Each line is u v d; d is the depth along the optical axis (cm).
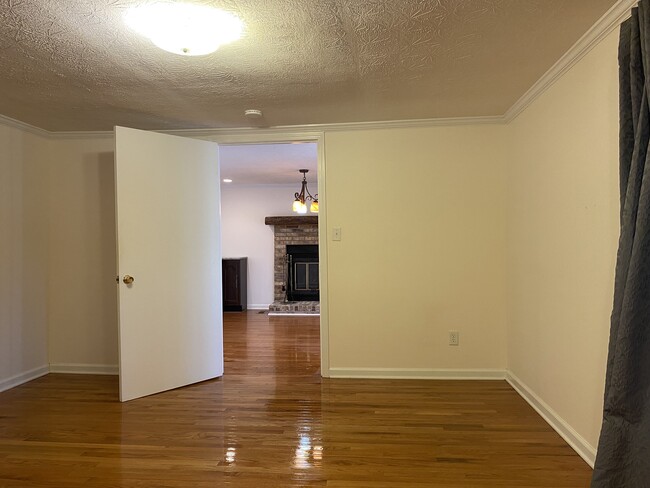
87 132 372
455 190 351
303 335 538
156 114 324
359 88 274
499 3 178
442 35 206
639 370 155
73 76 248
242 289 743
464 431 258
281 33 201
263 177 673
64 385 348
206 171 359
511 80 265
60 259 381
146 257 323
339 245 361
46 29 193
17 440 253
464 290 352
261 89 273
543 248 274
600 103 204
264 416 284
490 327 351
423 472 214
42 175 373
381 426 266
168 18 183
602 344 204
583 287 222
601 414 206
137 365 318
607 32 196
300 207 632
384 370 359
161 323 331
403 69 245
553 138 257
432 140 352
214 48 198
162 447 243
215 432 261
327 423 271
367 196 358
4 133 336
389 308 358
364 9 181
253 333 552
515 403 301
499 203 348
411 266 355
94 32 196
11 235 344
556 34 207
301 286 764
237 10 180
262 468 220
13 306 346
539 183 279
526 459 225
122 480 210
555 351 257
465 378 353
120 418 282
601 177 204
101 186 377
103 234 378
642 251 152
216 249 366
